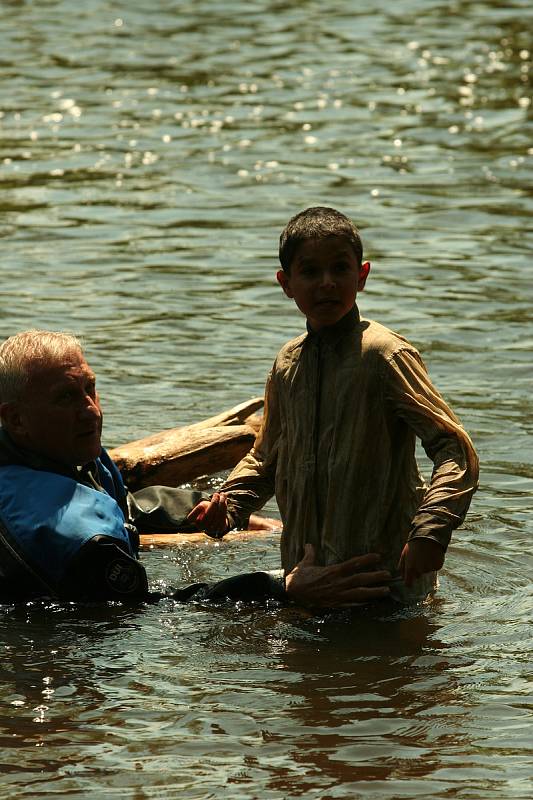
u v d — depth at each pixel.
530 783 4.48
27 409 6.33
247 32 30.80
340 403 6.14
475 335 11.55
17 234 15.58
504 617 6.12
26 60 27.72
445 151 20.00
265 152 20.02
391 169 18.91
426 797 4.39
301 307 6.18
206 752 4.73
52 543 6.18
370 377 6.09
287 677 5.43
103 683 5.38
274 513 8.11
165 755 4.71
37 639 5.86
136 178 18.52
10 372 6.33
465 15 32.66
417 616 6.14
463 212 16.45
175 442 8.51
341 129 21.55
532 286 13.20
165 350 11.23
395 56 27.70
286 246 6.16
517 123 21.80
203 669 5.53
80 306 12.62
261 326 11.98
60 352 6.36
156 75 26.12
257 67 26.73
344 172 18.75
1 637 5.88
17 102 23.78
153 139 20.95
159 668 5.55
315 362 6.24
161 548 7.34
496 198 17.19
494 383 10.23
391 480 6.20
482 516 7.60
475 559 6.91
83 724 4.98
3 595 6.27
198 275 13.84
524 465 8.50
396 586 6.27
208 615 6.17
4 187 18.02
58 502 6.27
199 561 7.14
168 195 17.56
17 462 6.45
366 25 31.52
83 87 25.06
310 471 6.23
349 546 6.23
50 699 5.22
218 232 15.69
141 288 13.32
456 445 5.91
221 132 21.39
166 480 8.43
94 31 31.17
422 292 13.03
